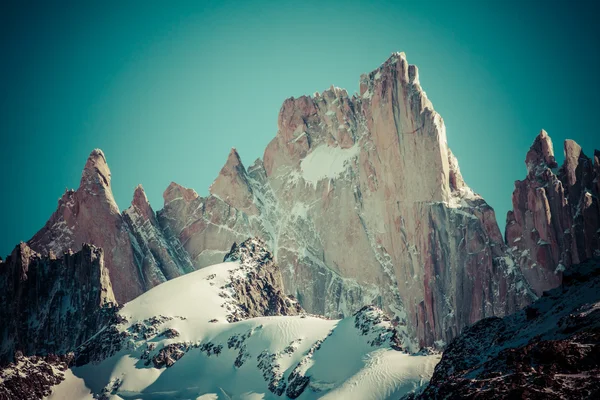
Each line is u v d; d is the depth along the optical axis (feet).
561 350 494.59
